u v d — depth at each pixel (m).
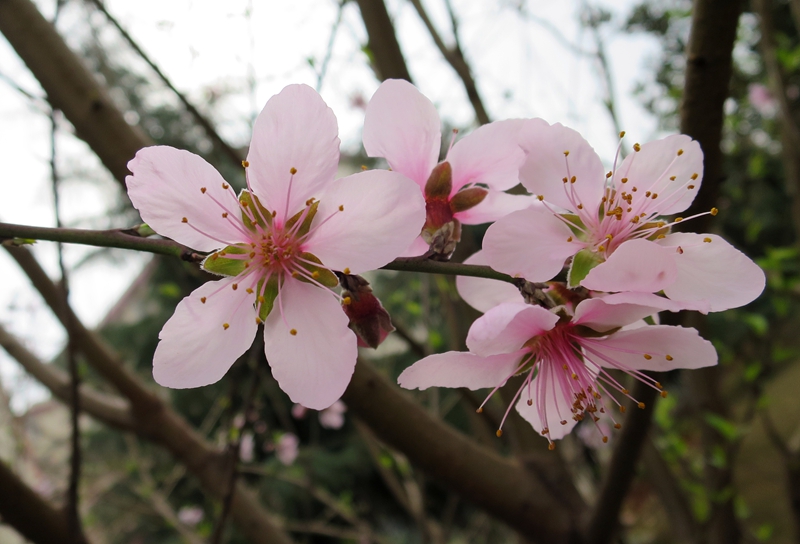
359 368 0.14
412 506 0.24
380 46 0.18
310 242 0.09
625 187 0.10
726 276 0.09
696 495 0.25
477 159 0.10
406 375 0.09
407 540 0.57
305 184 0.09
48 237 0.08
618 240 0.09
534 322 0.09
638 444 0.13
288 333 0.09
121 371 0.21
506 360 0.10
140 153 0.09
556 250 0.09
